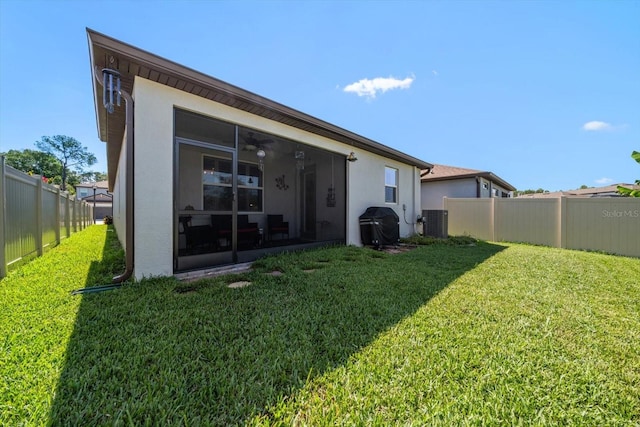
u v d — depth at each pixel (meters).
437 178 12.66
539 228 8.30
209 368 1.66
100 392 1.44
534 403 1.46
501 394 1.51
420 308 2.69
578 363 1.82
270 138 6.39
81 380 1.51
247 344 1.95
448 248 6.85
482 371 1.71
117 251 5.58
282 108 4.67
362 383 1.57
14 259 4.04
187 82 3.62
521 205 8.68
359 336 2.11
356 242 7.06
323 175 7.74
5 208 3.68
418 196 9.77
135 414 1.30
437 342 2.04
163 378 1.55
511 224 8.87
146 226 3.48
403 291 3.21
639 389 1.58
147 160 3.49
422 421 1.31
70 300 2.70
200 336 2.04
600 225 7.33
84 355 1.76
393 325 2.31
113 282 3.28
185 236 5.66
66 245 6.55
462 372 1.69
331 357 1.83
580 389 1.57
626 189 8.48
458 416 1.35
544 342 2.07
